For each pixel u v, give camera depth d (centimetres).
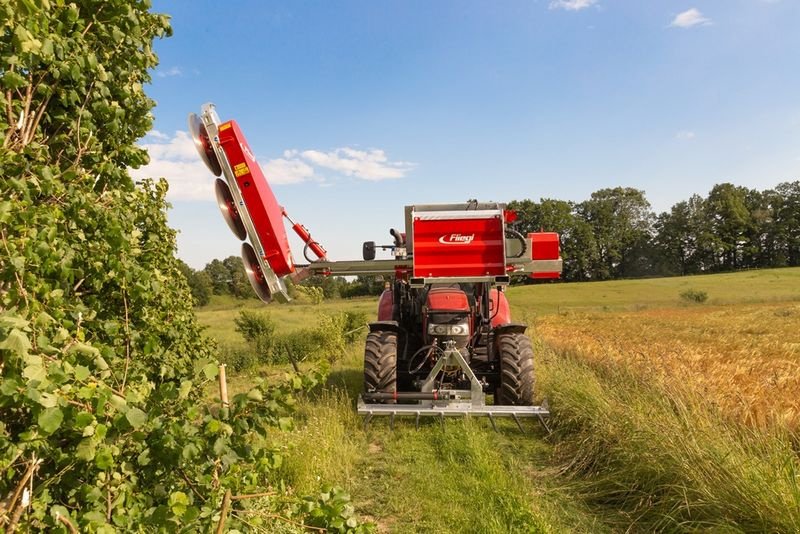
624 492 445
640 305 4212
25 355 156
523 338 664
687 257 9869
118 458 203
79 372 173
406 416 682
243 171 468
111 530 182
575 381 684
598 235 9625
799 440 479
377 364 650
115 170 273
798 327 1958
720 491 373
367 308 3362
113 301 292
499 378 688
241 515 241
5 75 204
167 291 463
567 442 568
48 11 222
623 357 793
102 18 260
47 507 188
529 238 595
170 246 474
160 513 191
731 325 2108
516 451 570
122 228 272
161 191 450
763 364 935
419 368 682
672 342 1377
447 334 647
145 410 218
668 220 10100
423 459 530
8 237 186
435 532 379
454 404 622
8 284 199
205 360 509
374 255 664
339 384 885
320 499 245
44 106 236
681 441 425
